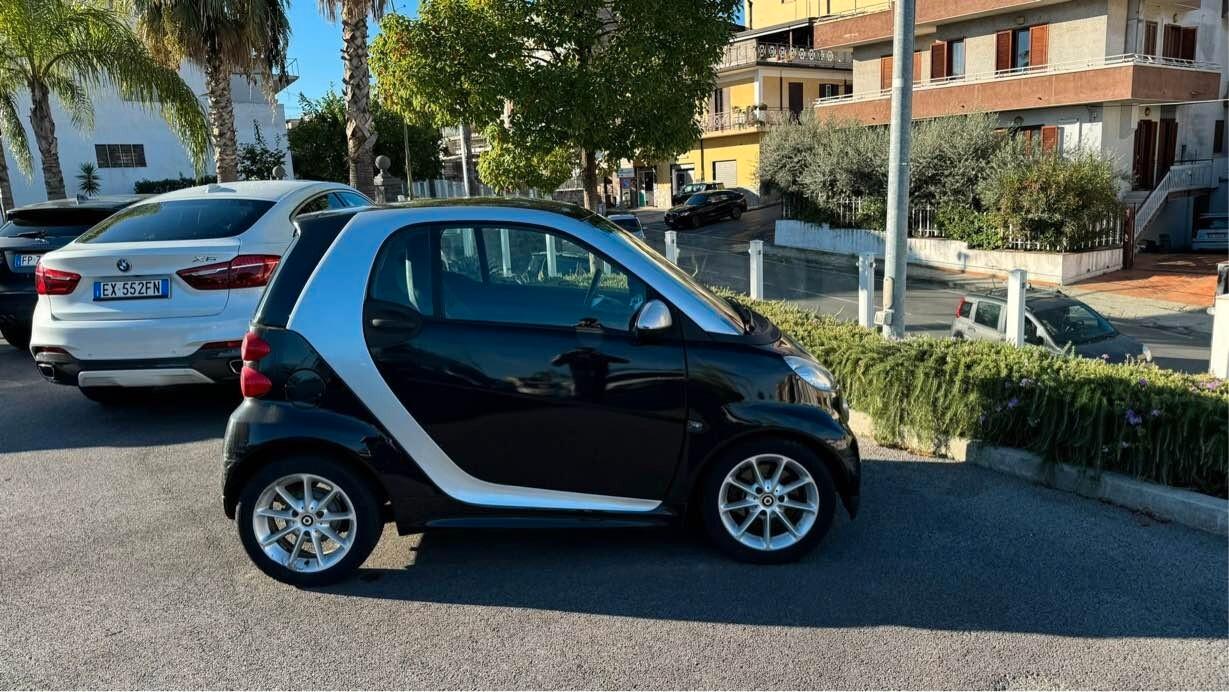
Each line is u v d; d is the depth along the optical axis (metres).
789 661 3.05
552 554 3.97
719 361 3.63
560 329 3.63
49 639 3.29
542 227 3.71
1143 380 4.63
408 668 3.06
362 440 3.53
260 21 14.98
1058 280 19.39
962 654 3.06
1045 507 4.38
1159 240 25.94
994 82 25.42
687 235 31.27
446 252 3.68
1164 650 3.06
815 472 3.69
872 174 24.38
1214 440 4.11
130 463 5.41
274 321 3.61
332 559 3.65
